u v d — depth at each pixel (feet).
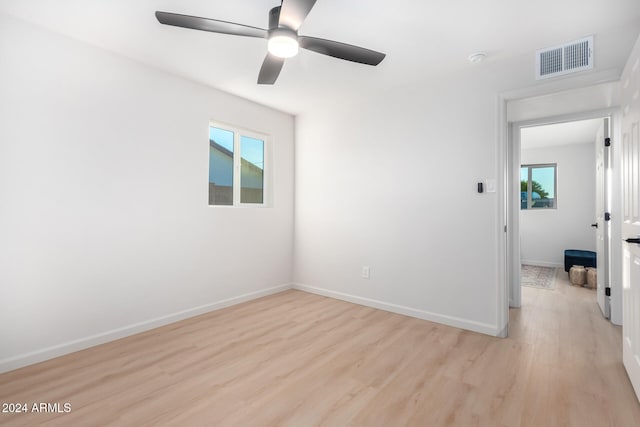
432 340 8.13
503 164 8.33
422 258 9.71
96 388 5.98
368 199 10.96
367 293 11.00
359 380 6.27
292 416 5.19
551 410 5.32
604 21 6.61
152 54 8.18
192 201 9.84
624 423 4.98
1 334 6.54
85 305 7.68
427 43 7.49
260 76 7.55
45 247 7.08
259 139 12.48
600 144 10.61
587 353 7.36
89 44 7.69
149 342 8.02
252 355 7.33
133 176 8.50
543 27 6.84
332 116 12.01
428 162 9.56
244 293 11.46
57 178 7.23
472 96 8.77
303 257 13.01
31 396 5.71
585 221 17.71
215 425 4.97
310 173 12.73
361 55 6.70
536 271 17.08
